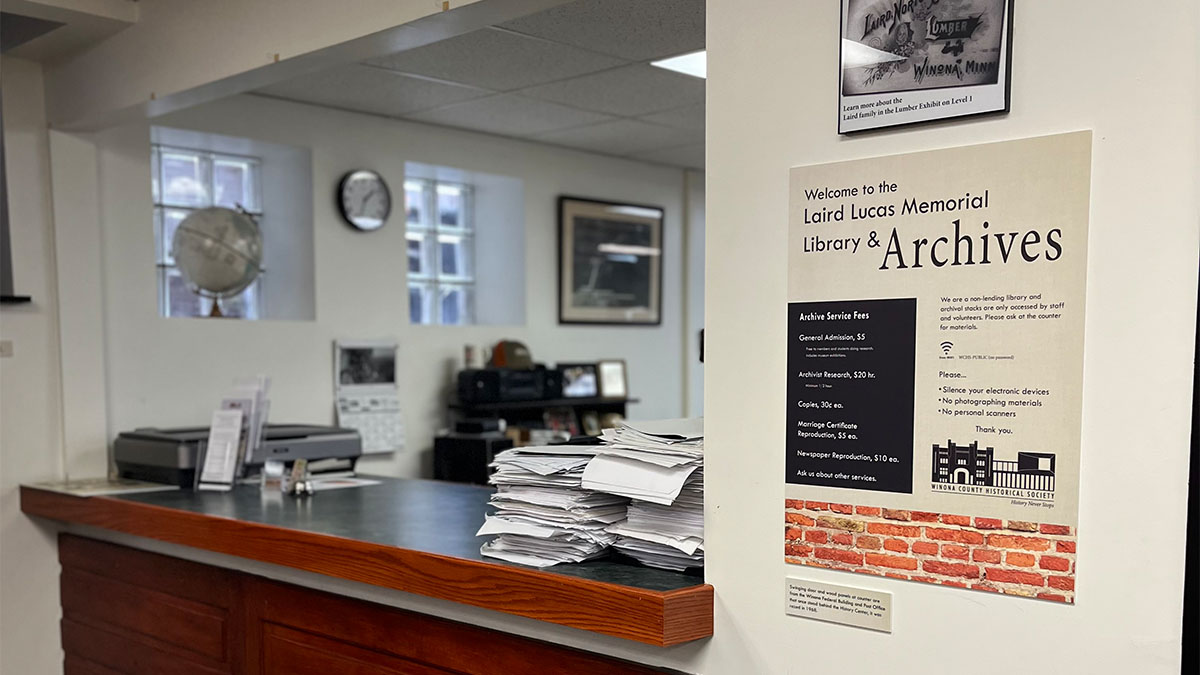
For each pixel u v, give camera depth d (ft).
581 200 18.98
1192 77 4.64
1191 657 4.72
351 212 15.47
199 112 13.84
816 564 5.84
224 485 11.59
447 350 17.11
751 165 6.06
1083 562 4.97
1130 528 4.83
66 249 12.30
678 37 11.85
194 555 10.36
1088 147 4.91
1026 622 5.13
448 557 7.32
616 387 19.43
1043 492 5.07
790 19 5.88
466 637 7.54
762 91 6.00
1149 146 4.75
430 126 16.69
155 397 13.38
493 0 7.48
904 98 5.44
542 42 12.05
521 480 7.30
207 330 13.92
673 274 21.07
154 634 10.93
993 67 5.15
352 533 8.55
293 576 9.18
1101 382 4.91
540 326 18.38
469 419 16.58
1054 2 4.99
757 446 6.07
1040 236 5.06
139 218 13.23
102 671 11.76
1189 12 4.64
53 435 12.37
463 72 13.35
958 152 5.29
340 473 13.32
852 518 5.70
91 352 12.53
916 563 5.48
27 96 12.12
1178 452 4.71
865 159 5.61
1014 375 5.15
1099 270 4.90
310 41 8.87
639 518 6.88
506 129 17.06
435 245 18.25
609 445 7.13
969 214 5.27
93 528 11.91
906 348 5.49
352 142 15.66
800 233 5.86
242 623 9.74
